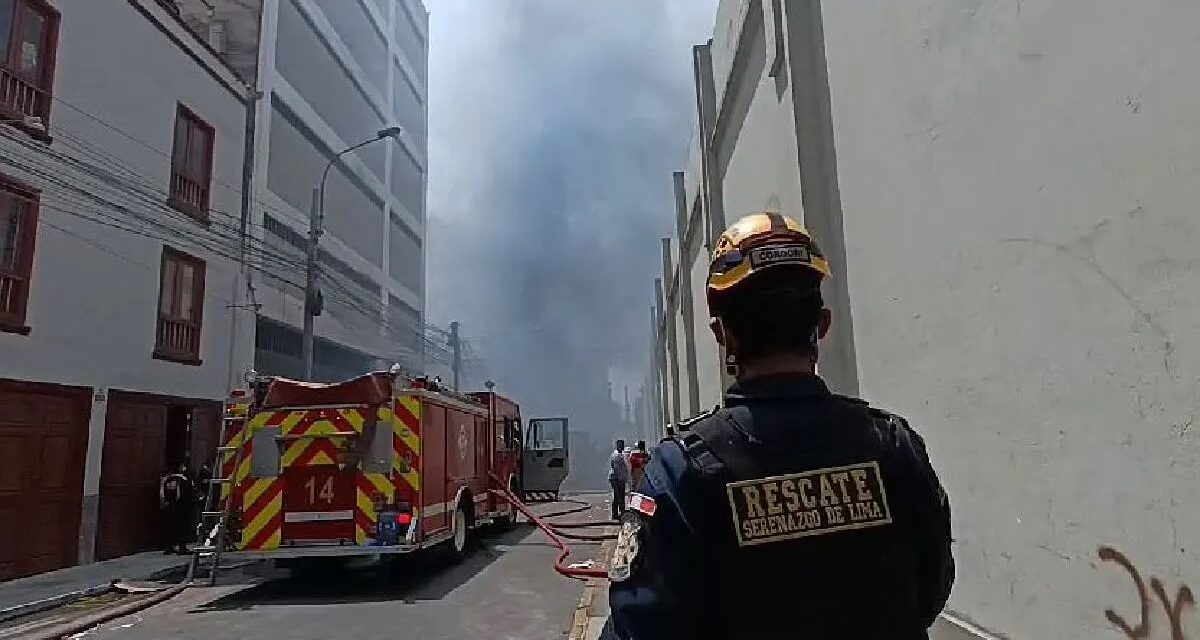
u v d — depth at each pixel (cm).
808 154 666
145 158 1550
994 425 378
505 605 945
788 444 151
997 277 369
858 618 141
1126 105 273
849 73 588
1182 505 252
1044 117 325
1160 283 260
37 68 1295
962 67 398
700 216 1450
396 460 1036
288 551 1020
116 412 1435
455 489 1246
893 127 498
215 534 1049
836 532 145
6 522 1183
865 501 149
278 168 3000
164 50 1628
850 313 602
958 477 420
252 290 2006
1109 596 292
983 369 387
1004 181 360
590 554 1400
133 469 1477
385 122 4544
